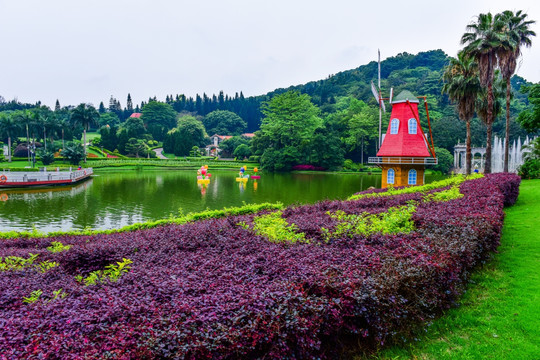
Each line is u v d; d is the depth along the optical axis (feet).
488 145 85.10
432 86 307.37
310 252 19.24
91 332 11.04
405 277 15.01
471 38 82.64
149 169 240.73
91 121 234.99
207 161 285.02
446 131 236.22
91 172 179.42
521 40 89.61
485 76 81.97
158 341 9.98
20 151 238.07
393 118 98.89
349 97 355.36
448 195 39.91
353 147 256.93
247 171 241.14
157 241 26.53
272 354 10.96
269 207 49.80
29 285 17.29
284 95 252.01
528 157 105.60
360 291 13.15
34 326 11.46
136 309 11.99
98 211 78.59
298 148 250.16
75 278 19.31
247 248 21.49
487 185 45.27
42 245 32.09
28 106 462.60
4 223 65.36
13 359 9.57
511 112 269.44
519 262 25.12
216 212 46.21
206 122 451.94
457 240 20.42
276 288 13.06
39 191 115.14
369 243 21.67
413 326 16.02
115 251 23.84
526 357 14.12
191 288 14.05
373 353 14.37
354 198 55.42
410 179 97.45
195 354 10.21
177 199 98.32
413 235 22.11
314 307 11.99
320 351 12.71
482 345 15.08
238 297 12.42
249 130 501.97
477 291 20.49
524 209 46.85
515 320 16.97
